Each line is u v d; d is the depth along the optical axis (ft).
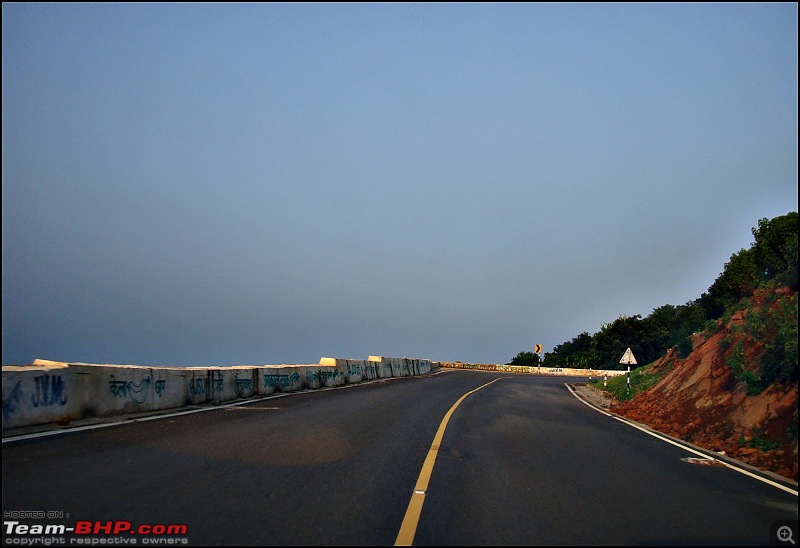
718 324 82.38
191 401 51.08
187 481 25.38
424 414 56.24
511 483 29.27
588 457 38.24
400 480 28.40
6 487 22.75
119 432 35.19
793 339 47.60
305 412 51.85
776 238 68.90
